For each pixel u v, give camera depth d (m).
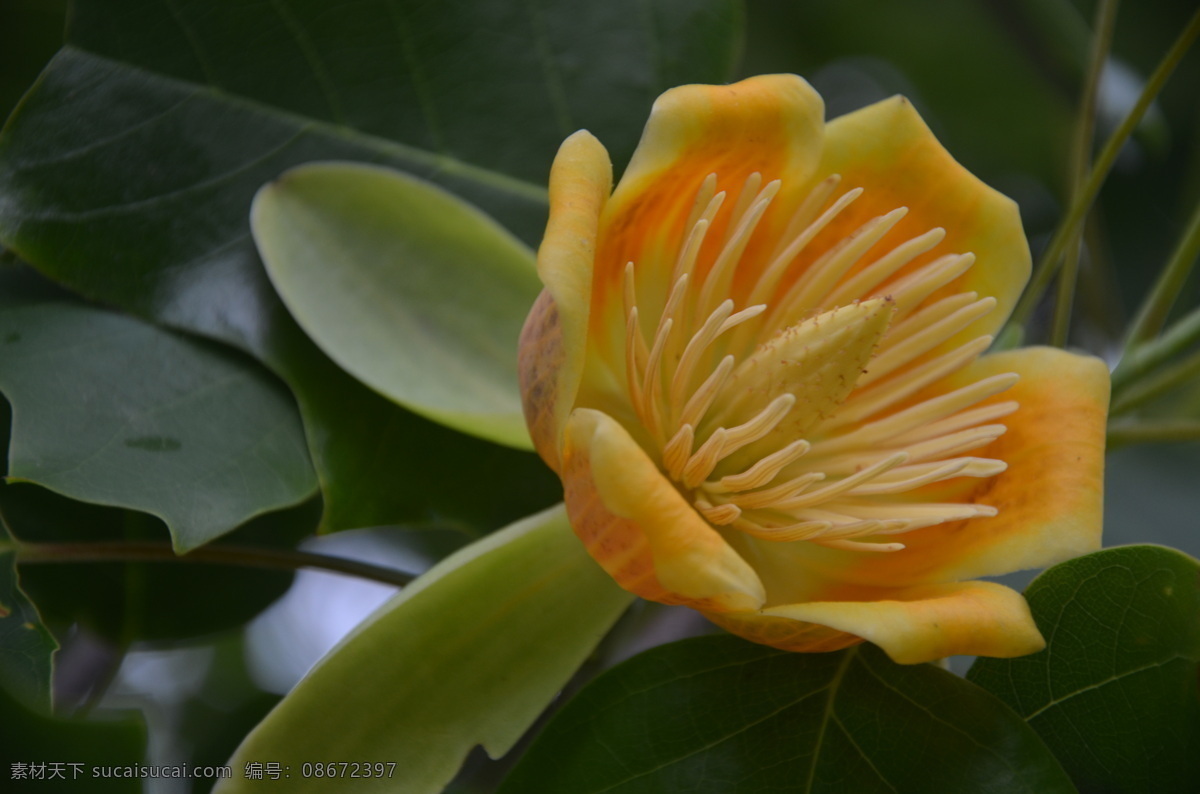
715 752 0.35
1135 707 0.35
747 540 0.36
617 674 0.35
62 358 0.37
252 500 0.36
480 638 0.36
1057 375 0.36
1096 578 0.35
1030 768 0.35
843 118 0.36
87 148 0.37
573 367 0.34
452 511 0.37
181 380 0.37
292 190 0.37
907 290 0.36
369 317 0.37
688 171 0.35
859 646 0.36
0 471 0.37
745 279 0.37
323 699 0.35
